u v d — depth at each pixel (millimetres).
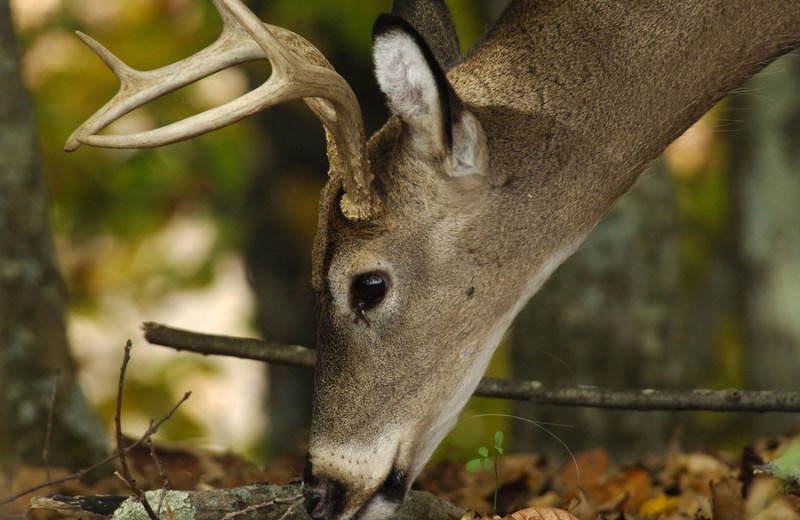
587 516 9727
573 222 9492
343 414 8953
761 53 9906
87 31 19938
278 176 19203
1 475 11188
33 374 11727
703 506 9836
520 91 9492
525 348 14625
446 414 9180
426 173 8938
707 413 17609
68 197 20422
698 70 9734
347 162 8734
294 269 18953
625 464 12477
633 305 14367
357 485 8930
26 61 19812
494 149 9203
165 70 8734
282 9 17906
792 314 16328
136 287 21891
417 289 8992
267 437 19219
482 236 9117
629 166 9703
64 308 12109
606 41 9586
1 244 11664
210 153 19641
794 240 16328
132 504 8430
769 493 9172
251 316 21594
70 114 19703
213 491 8672
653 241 14492
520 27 9742
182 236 21281
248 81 19219
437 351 9078
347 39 17906
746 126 16609
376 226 8914
